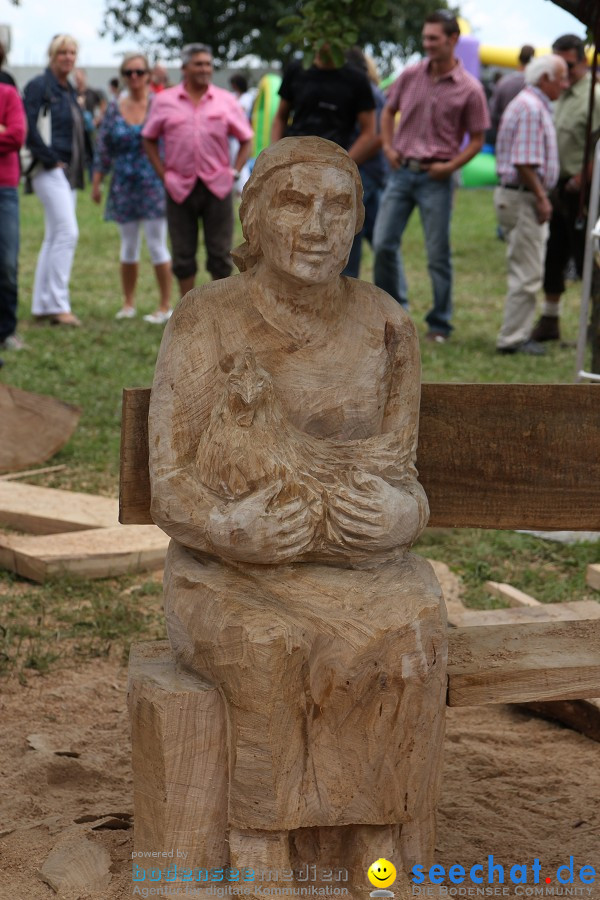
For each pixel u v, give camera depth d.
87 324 9.34
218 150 8.30
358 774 2.46
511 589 4.66
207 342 2.57
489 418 3.17
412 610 2.41
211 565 2.55
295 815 2.45
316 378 2.59
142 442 2.90
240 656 2.36
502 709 3.89
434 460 3.18
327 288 2.59
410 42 26.67
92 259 13.41
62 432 5.04
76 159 8.94
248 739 2.40
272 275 2.58
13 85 7.66
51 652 4.07
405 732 2.45
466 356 8.62
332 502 2.46
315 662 2.39
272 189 2.49
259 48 25.36
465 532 5.43
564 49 8.48
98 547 4.82
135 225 9.35
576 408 3.20
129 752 3.42
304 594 2.44
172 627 2.56
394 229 8.70
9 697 3.76
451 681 2.78
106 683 3.87
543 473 3.22
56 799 3.12
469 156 8.40
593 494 3.25
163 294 9.51
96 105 20.38
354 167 2.55
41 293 9.16
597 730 3.60
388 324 2.66
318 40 4.34
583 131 8.52
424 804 2.57
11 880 2.69
